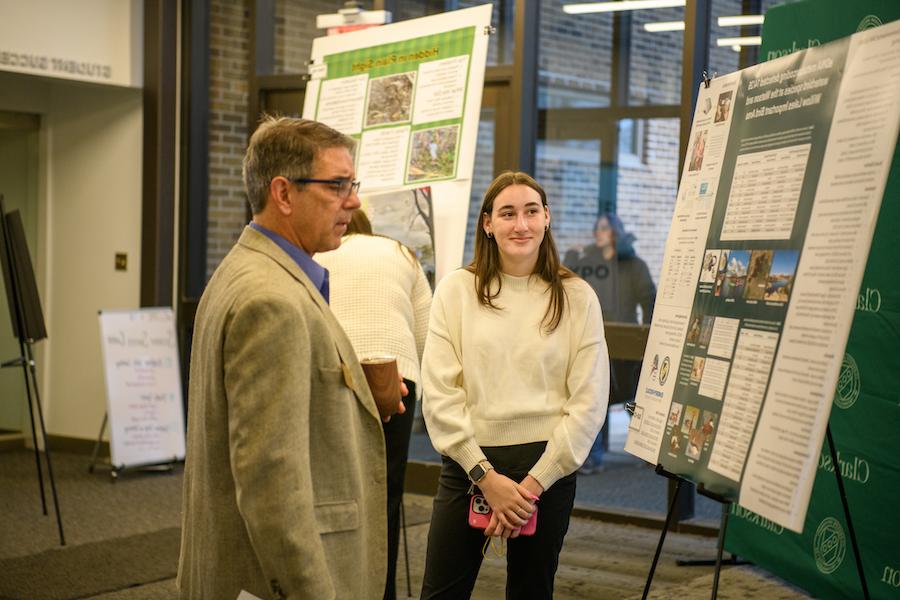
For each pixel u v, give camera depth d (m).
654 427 2.75
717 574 2.52
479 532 2.66
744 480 2.26
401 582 4.15
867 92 2.14
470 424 2.59
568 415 2.59
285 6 6.32
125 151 6.55
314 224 1.95
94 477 6.11
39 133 6.87
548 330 2.62
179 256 6.59
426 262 4.05
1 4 5.80
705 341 2.58
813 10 3.80
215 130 6.56
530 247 2.62
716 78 2.82
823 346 2.10
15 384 7.00
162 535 4.86
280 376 1.77
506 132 5.52
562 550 4.64
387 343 3.19
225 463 1.86
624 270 5.30
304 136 1.94
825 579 3.74
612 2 5.25
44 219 6.85
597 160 5.36
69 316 6.78
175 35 6.49
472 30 4.17
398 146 4.30
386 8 5.86
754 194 2.49
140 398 6.19
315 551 1.77
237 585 1.85
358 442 2.00
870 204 2.05
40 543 4.70
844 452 3.66
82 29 6.17
